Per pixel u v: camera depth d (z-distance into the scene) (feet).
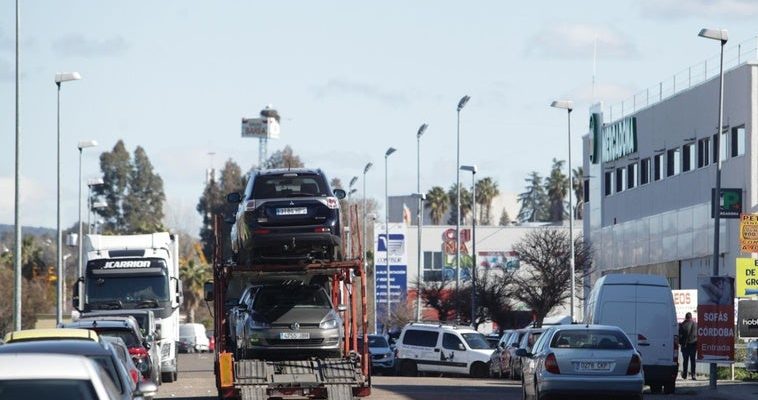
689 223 353.51
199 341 575.38
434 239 652.07
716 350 182.91
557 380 138.51
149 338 204.44
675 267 365.40
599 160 435.94
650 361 182.09
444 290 434.71
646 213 393.29
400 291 486.79
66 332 106.01
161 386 213.66
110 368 86.74
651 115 387.96
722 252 327.67
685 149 361.51
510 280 409.08
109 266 223.30
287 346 149.59
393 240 487.20
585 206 458.50
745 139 318.86
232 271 150.82
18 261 246.06
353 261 150.51
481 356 265.13
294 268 150.30
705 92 344.90
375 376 271.69
